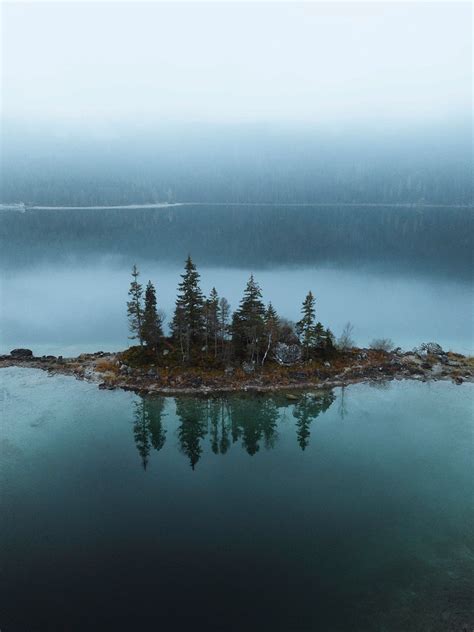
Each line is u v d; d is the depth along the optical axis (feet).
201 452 224.12
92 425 244.42
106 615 131.13
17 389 281.74
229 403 269.85
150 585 142.20
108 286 594.65
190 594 138.62
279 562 152.25
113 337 385.50
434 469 209.05
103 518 173.88
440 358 330.34
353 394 282.56
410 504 183.83
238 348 308.81
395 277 650.43
